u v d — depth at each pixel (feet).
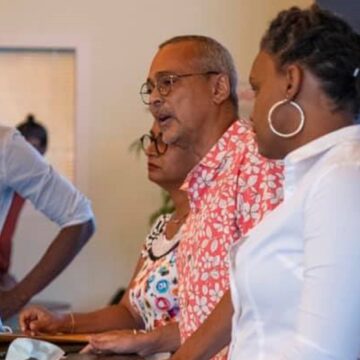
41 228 34.60
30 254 34.55
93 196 35.09
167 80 14.14
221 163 12.83
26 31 35.01
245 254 9.03
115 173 35.14
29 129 35.17
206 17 35.04
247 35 34.88
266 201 11.62
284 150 8.95
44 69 35.24
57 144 35.32
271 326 8.87
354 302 7.75
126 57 35.04
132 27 35.01
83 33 35.01
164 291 14.51
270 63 8.95
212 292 12.32
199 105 13.99
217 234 12.24
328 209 8.02
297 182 8.75
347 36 8.68
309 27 8.71
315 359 7.82
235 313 9.47
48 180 19.85
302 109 8.73
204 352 11.37
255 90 9.18
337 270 7.80
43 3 34.96
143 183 35.04
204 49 14.12
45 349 12.58
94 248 35.04
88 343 13.64
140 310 15.31
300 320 8.05
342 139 8.61
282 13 9.11
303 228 8.50
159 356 13.39
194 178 13.10
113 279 35.06
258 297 8.95
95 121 35.12
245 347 9.09
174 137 14.29
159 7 35.01
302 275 8.56
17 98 35.29
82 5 34.96
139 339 13.29
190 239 12.94
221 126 14.07
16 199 26.91
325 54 8.57
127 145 35.09
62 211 20.06
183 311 13.05
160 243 15.33
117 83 35.06
